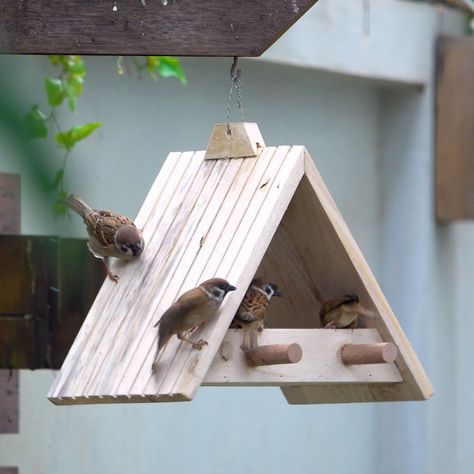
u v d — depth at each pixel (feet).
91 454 35.19
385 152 50.06
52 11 22.24
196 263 21.31
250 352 20.06
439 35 49.70
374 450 48.24
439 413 50.80
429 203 49.34
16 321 26.12
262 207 21.20
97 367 20.86
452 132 49.06
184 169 24.39
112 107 37.35
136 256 22.91
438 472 50.65
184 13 21.99
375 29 46.70
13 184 27.20
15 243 26.11
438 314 50.42
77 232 29.53
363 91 49.01
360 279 22.56
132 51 22.13
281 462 43.27
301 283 23.63
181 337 19.22
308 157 21.85
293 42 42.88
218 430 40.47
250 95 42.75
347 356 21.97
